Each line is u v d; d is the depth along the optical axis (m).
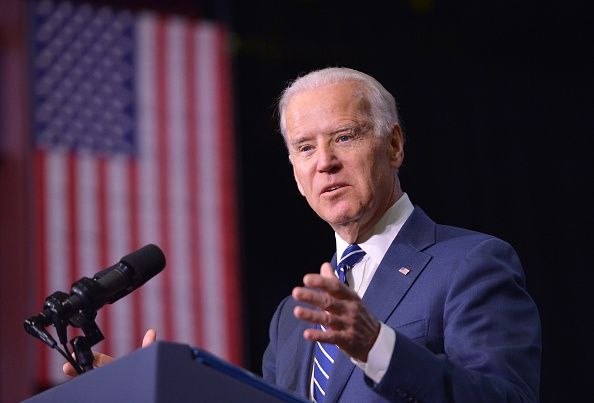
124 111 13.34
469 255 5.26
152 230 13.15
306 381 5.42
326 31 16.73
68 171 12.91
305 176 5.60
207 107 13.78
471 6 17.27
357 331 4.19
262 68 16.28
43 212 12.73
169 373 3.54
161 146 13.42
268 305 15.98
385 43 17.09
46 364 12.55
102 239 12.88
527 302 5.12
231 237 13.52
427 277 5.27
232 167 13.73
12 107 13.12
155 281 13.01
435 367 4.38
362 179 5.52
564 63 18.06
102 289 4.67
